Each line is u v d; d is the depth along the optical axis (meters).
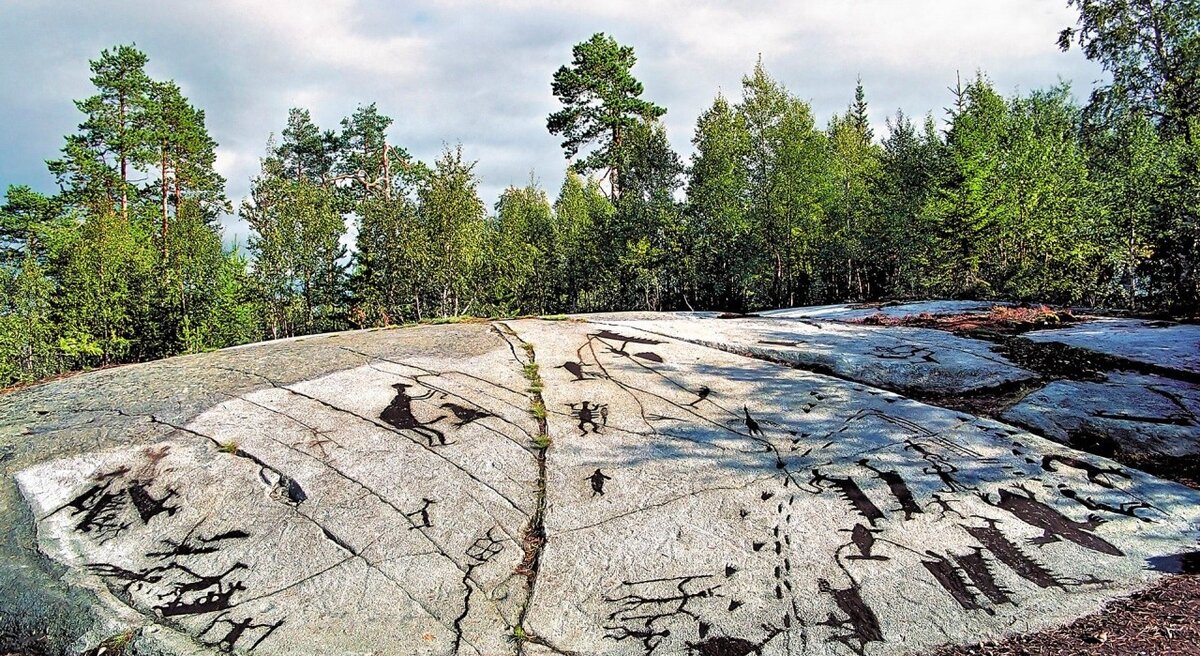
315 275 24.50
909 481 5.43
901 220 23.92
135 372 8.06
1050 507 5.10
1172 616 3.77
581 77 29.11
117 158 28.03
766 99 26.53
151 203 29.08
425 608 4.30
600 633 4.08
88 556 4.80
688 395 7.09
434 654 3.95
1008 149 19.81
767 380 7.45
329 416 6.51
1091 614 3.96
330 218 24.86
